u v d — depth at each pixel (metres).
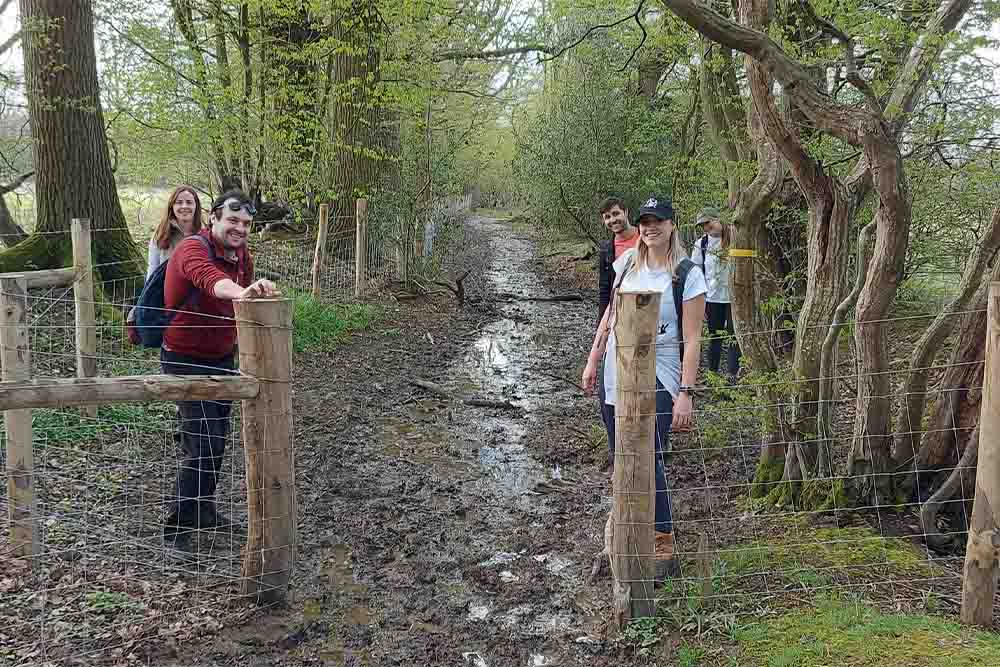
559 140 16.58
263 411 3.25
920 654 2.73
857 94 5.30
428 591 3.72
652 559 3.24
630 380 3.08
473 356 9.31
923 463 4.02
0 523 3.83
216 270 3.56
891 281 3.71
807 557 3.60
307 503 4.70
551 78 17.56
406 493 4.98
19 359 3.88
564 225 19.52
